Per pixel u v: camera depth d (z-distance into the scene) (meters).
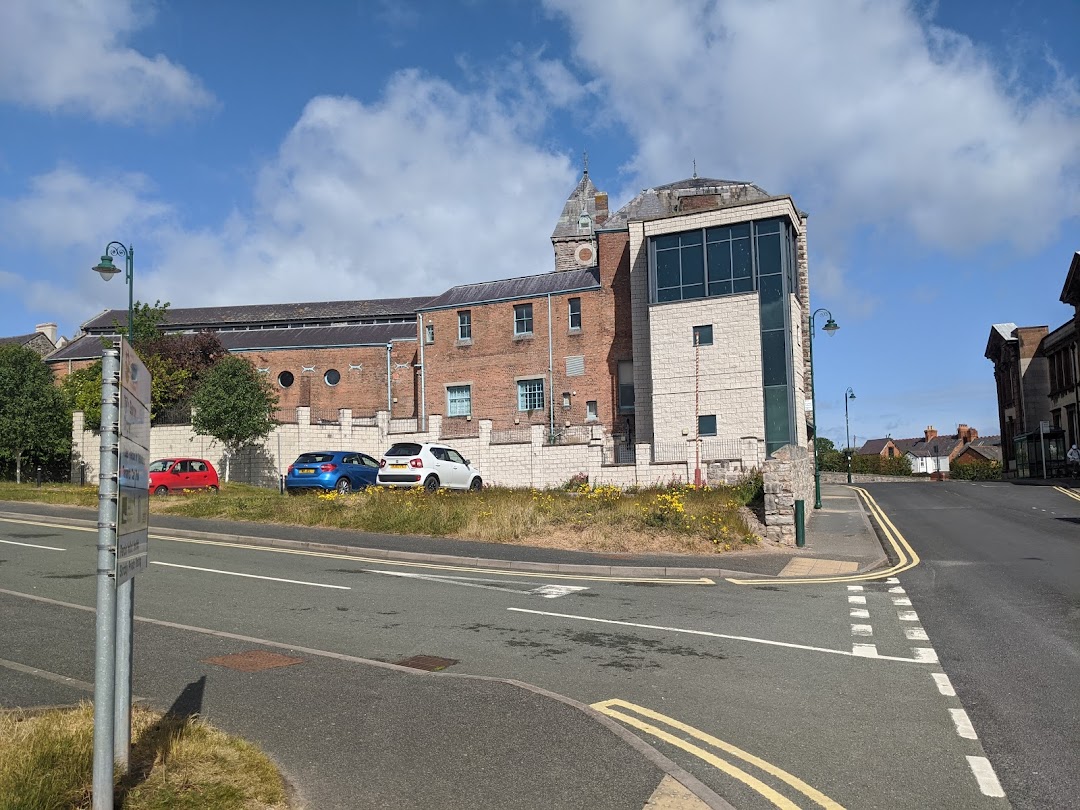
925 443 119.88
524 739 5.54
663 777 4.94
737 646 8.88
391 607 10.75
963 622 10.26
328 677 7.02
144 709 5.95
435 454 25.72
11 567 13.11
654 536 17.20
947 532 21.75
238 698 6.41
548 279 47.06
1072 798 4.90
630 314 43.28
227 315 64.75
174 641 8.32
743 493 24.05
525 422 44.97
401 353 52.62
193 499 23.44
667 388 37.47
